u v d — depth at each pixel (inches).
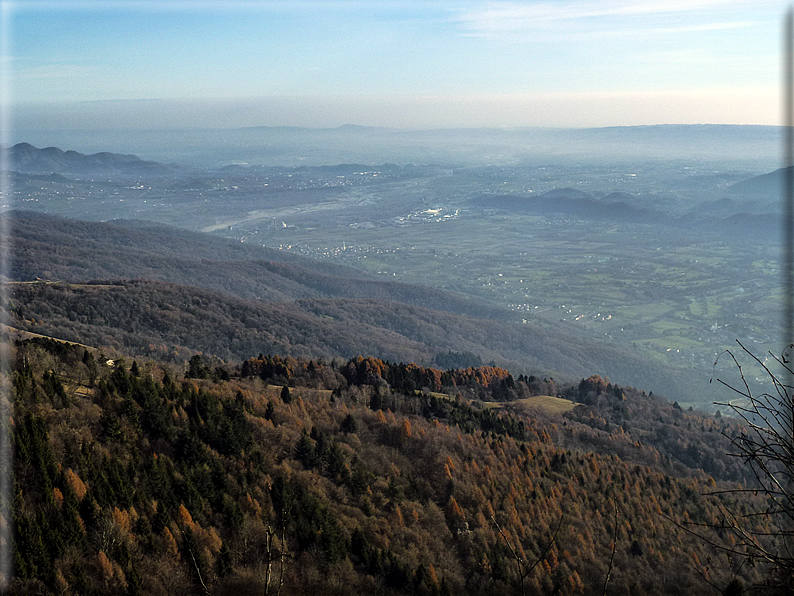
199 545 1550.2
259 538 1684.3
